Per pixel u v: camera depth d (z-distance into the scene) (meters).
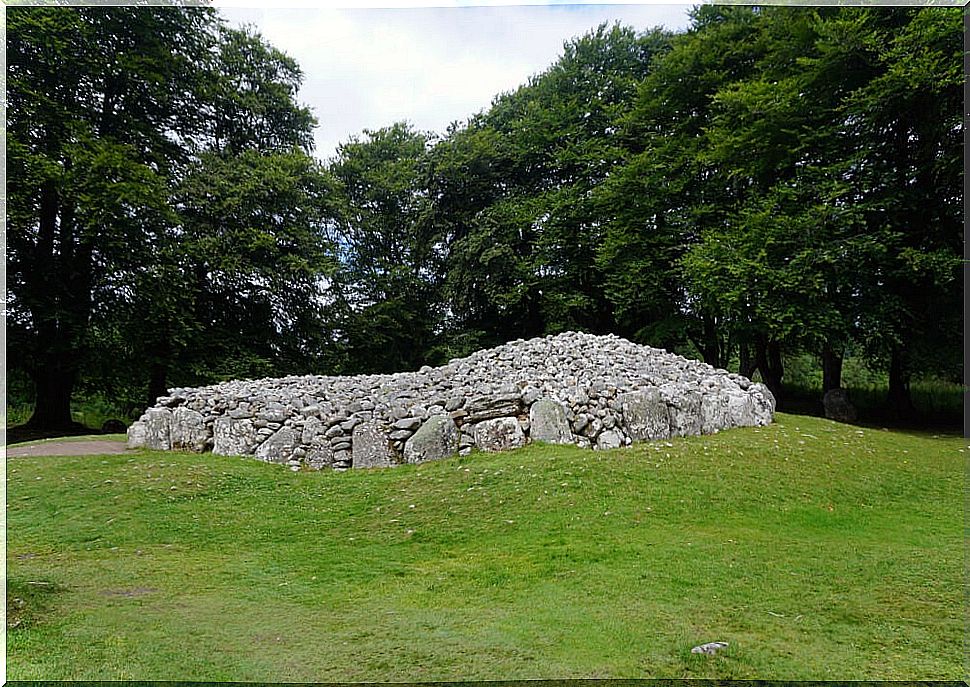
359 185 34.22
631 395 11.64
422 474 10.26
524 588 6.07
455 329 30.94
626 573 6.32
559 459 10.10
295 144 29.61
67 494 9.52
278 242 25.58
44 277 19.52
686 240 23.81
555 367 13.30
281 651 4.71
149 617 5.39
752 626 5.09
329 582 6.36
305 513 8.94
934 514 8.73
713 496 8.82
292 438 11.66
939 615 5.29
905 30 17.05
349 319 29.38
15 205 18.06
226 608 5.63
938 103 16.52
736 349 28.88
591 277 27.20
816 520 8.26
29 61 18.34
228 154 25.72
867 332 18.08
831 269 17.31
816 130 18.94
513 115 31.50
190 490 9.70
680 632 4.98
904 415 20.19
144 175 19.44
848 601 5.60
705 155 21.30
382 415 11.80
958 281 17.33
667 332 23.89
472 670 4.39
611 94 28.02
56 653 4.62
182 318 22.02
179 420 12.62
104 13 19.67
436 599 5.86
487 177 29.67
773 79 20.98
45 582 6.26
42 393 20.92
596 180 27.42
